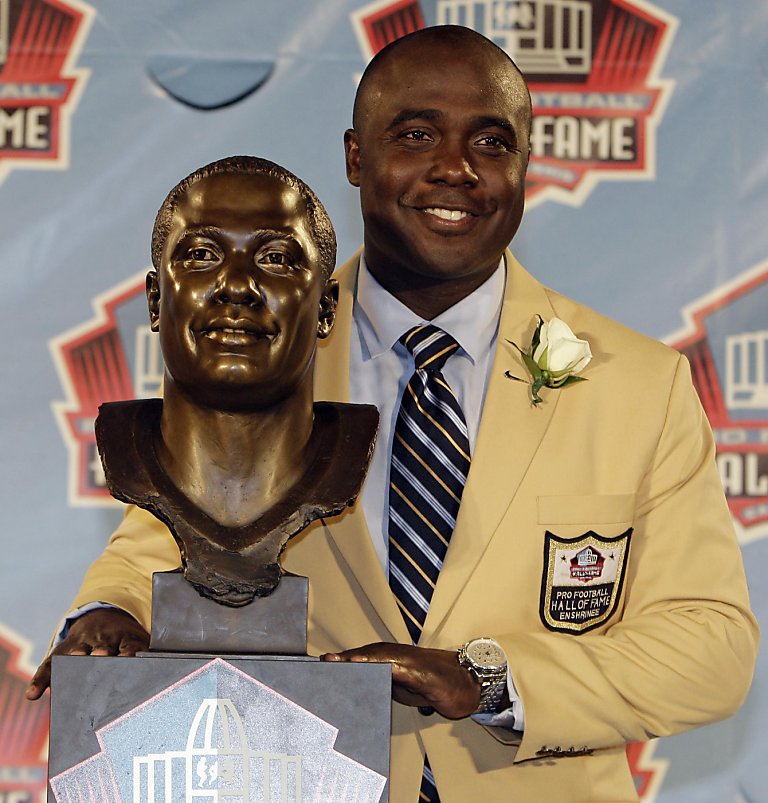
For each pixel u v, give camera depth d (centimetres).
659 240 524
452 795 361
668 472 385
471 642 334
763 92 527
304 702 273
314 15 531
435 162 371
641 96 529
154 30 529
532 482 374
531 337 393
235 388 290
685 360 399
